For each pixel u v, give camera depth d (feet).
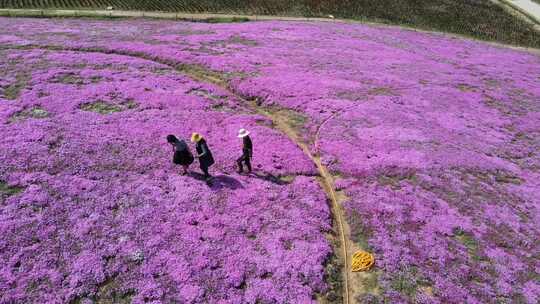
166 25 175.32
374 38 194.70
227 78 124.67
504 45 239.09
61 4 209.05
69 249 56.75
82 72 109.19
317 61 148.97
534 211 84.64
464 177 91.66
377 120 111.55
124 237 60.13
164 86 110.11
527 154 109.91
